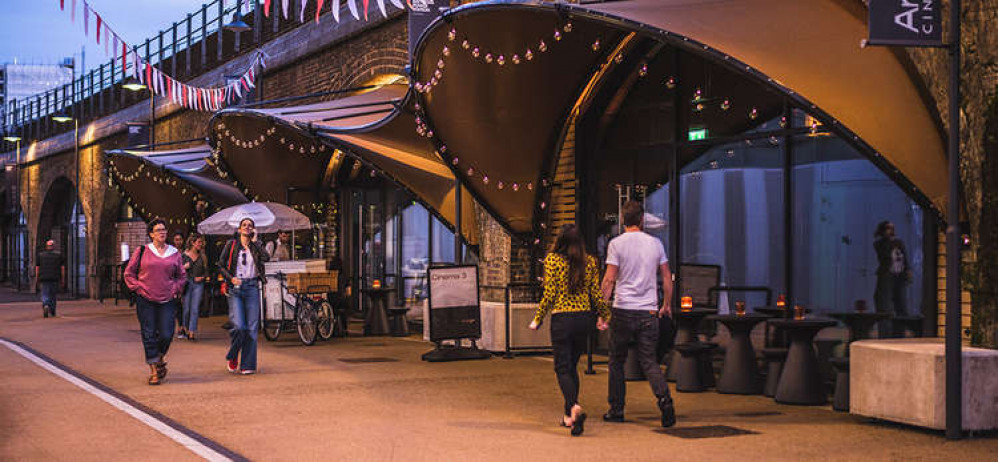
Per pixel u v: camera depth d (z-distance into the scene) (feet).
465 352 45.88
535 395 34.40
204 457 23.91
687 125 42.68
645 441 25.91
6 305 101.14
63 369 41.75
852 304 35.45
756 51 29.53
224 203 82.79
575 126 47.32
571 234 27.58
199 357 47.14
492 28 37.22
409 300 67.26
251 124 63.10
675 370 37.78
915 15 25.18
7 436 26.58
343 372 41.01
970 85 27.81
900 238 33.78
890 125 28.91
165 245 37.91
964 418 26.40
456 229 50.60
